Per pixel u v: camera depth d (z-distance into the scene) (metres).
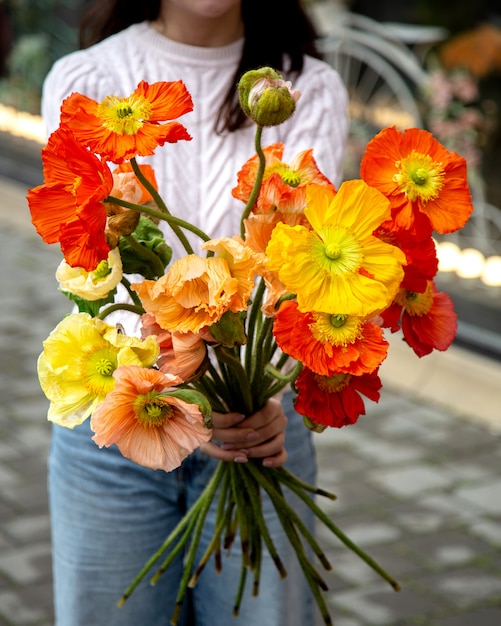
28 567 3.56
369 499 4.12
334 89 2.07
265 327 1.54
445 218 1.37
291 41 2.04
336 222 1.28
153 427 1.37
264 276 1.37
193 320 1.36
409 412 4.88
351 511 4.03
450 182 1.37
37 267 6.68
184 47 1.99
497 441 4.64
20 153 8.02
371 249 1.28
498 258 5.56
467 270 5.59
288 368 1.75
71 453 1.94
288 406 1.97
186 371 1.41
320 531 3.89
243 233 1.49
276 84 1.37
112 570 1.95
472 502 4.11
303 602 2.06
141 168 1.53
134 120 1.33
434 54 5.88
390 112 6.02
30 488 4.06
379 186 1.35
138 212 1.43
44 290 6.27
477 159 5.70
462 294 5.47
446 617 3.38
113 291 1.49
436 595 3.50
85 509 1.94
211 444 1.67
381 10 6.12
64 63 1.99
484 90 5.71
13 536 3.74
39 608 3.34
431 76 5.86
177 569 2.01
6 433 4.50
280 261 1.27
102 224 1.30
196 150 1.98
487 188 5.73
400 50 5.99
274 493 1.67
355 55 6.15
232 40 2.02
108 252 1.37
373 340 1.30
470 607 3.44
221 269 1.33
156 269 1.49
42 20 8.14
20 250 7.01
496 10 5.74
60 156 1.28
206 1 1.88
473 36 5.72
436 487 4.22
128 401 1.34
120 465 1.91
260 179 1.43
